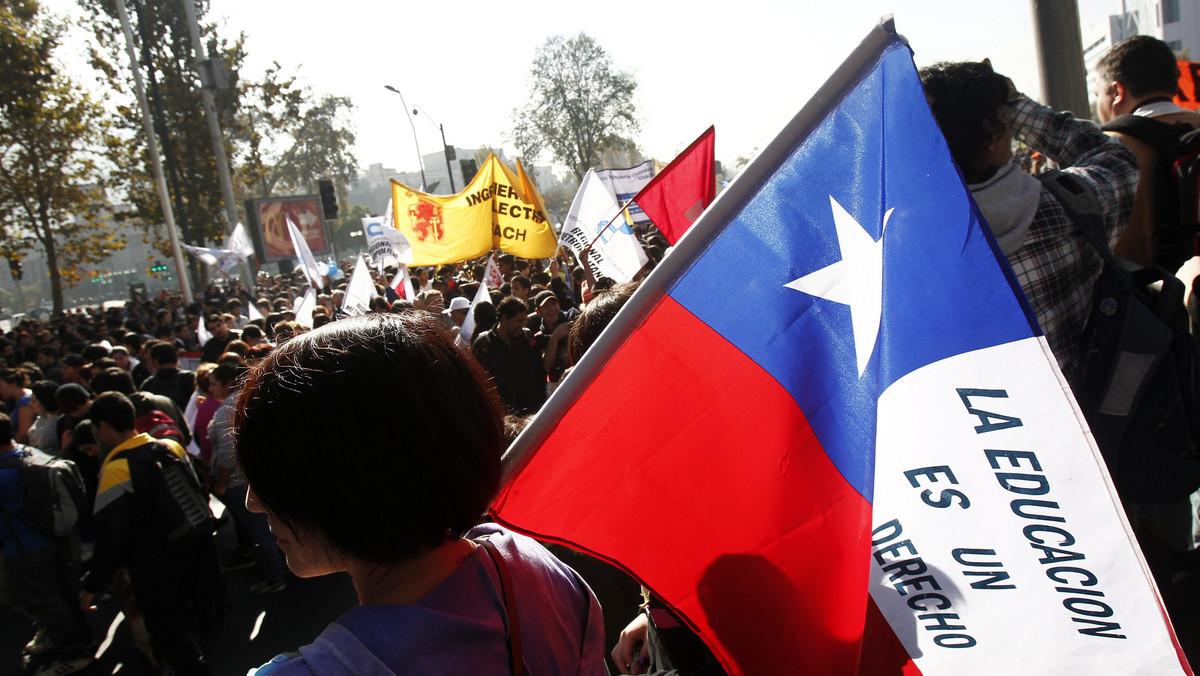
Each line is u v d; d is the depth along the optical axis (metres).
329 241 38.03
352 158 70.94
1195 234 2.23
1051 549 1.14
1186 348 1.84
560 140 54.06
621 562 1.39
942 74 1.85
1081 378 1.89
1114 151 2.04
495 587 0.99
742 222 1.30
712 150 6.15
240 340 8.18
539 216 10.49
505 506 1.36
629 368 1.33
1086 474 1.12
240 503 5.67
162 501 4.33
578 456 1.36
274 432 0.88
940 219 1.19
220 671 4.99
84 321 25.11
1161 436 1.84
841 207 1.26
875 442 1.26
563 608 1.08
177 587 4.40
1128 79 2.54
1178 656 1.08
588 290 8.05
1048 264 1.83
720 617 1.37
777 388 1.32
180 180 34.16
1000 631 1.18
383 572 0.95
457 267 22.27
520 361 6.70
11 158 28.64
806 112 1.26
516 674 0.95
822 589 1.31
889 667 1.26
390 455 0.88
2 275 102.50
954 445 1.20
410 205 10.73
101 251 32.94
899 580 1.25
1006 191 1.80
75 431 6.32
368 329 0.95
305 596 5.90
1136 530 1.99
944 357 1.19
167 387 7.82
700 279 1.32
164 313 21.09
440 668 0.86
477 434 0.96
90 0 31.50
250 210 35.84
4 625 6.39
